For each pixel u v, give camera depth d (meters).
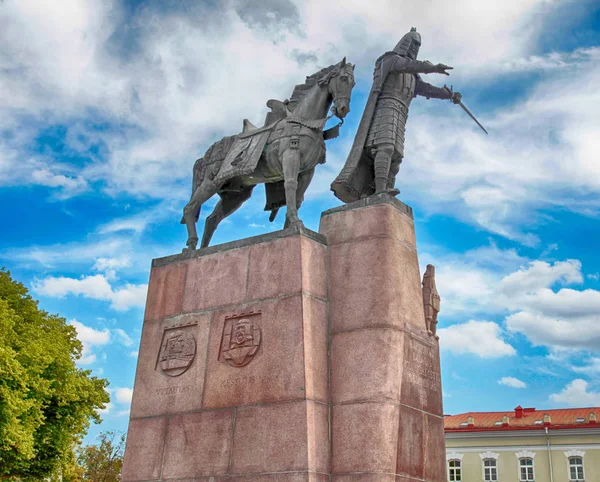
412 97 9.40
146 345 8.63
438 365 8.18
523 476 38.00
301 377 7.20
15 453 20.39
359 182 9.03
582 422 38.25
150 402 8.24
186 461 7.64
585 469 36.91
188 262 8.80
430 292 8.32
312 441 6.96
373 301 7.58
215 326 8.12
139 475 7.92
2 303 20.72
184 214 9.48
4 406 18.73
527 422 40.03
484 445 39.31
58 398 22.02
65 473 25.27
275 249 8.02
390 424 7.03
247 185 9.58
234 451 7.33
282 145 8.73
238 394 7.56
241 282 8.15
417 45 9.55
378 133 8.86
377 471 6.81
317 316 7.65
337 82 8.66
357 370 7.33
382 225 7.95
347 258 7.97
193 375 8.03
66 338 24.81
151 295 8.94
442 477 7.69
